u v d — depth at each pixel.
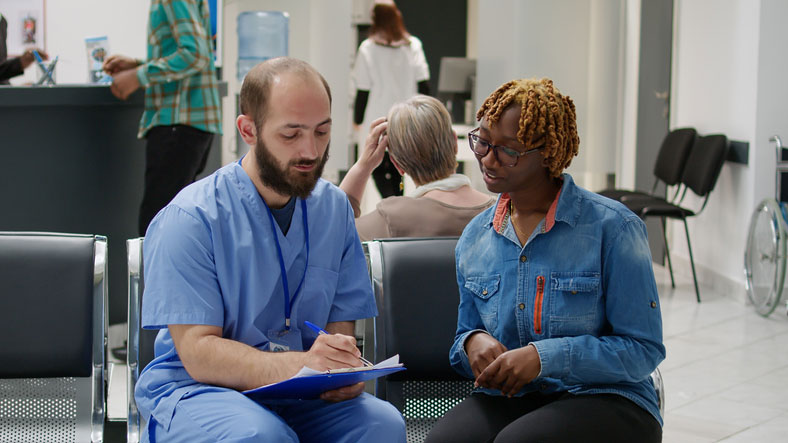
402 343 1.95
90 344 1.87
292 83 1.65
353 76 7.18
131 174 4.32
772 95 5.24
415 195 2.32
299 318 1.81
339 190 1.90
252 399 1.67
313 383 1.57
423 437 1.99
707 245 5.93
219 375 1.64
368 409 1.69
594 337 1.69
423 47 11.72
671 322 4.88
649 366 1.69
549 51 6.39
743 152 5.36
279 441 1.55
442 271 1.98
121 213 4.30
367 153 2.41
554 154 1.68
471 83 8.24
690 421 3.41
